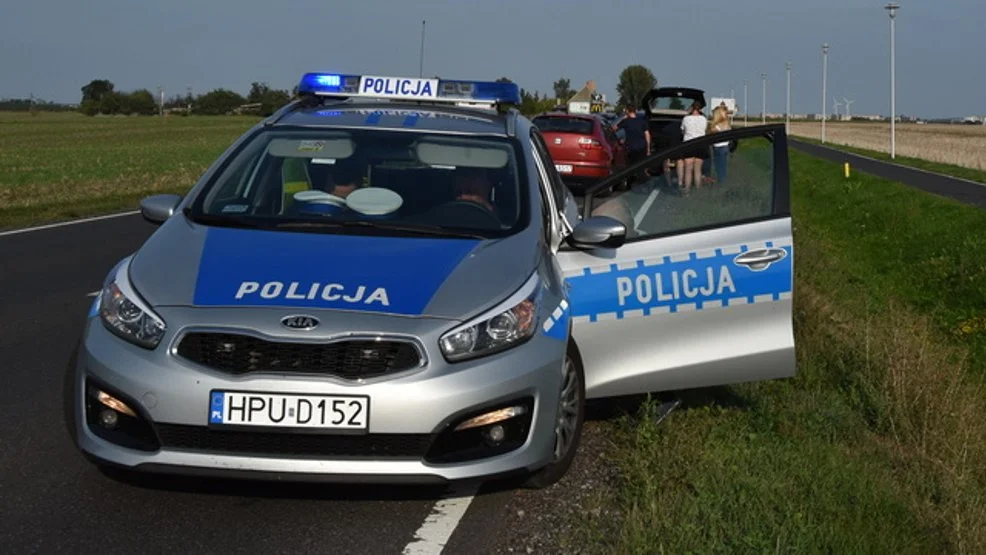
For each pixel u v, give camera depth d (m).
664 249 5.68
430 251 4.95
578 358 5.24
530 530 4.57
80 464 5.18
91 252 13.77
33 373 7.06
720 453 5.28
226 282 4.55
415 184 5.63
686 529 4.25
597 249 5.65
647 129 26.33
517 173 5.81
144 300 4.49
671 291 5.63
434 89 6.98
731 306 5.67
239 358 4.29
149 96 166.25
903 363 7.13
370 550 4.29
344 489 4.93
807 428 6.27
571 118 24.22
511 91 6.94
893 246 20.17
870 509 4.84
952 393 6.75
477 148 5.96
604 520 4.67
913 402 6.71
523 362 4.54
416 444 4.33
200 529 4.43
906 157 59.47
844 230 23.47
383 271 4.71
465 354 4.43
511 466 4.51
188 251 4.87
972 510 4.99
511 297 4.67
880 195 27.34
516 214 5.50
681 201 5.82
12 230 16.14
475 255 4.96
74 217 18.75
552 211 6.02
